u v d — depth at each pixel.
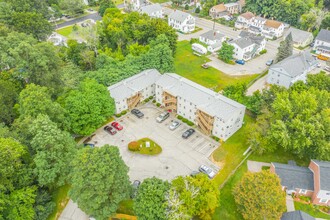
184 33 111.38
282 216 41.28
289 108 51.59
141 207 37.62
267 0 120.56
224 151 55.41
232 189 47.75
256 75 83.19
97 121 56.47
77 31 96.62
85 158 38.50
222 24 120.50
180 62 89.75
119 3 143.00
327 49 94.75
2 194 38.00
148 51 74.69
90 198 38.31
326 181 43.47
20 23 85.81
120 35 85.12
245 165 52.75
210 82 79.12
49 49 63.06
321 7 123.94
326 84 60.66
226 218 43.91
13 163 40.06
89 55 77.88
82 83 60.78
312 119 49.59
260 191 40.28
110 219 42.97
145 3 136.38
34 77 61.53
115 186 38.91
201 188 40.75
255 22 113.69
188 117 63.09
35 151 46.00
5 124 54.44
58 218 43.59
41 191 44.94
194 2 142.38
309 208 44.88
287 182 46.19
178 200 37.56
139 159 53.84
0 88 55.03
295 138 49.19
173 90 63.16
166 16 125.88
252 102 64.75
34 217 41.50
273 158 54.19
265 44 102.69
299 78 76.25
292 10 114.75
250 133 54.56
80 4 123.69
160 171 51.44
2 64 60.81
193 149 55.97
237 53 91.31
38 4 110.38
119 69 70.12
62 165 42.97
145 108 67.12
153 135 59.28
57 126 49.88
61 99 58.00
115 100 61.84
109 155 39.72
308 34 102.38
